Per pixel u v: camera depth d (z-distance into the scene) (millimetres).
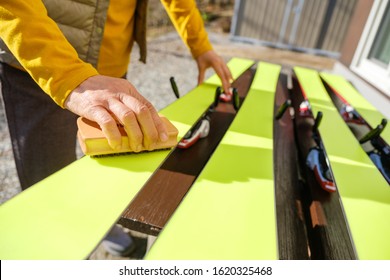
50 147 1063
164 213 736
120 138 610
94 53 967
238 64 2070
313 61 4746
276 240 544
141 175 667
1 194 1486
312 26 5309
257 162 803
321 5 5105
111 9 1006
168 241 519
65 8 862
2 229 500
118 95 610
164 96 2799
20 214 532
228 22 6520
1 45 884
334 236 757
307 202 952
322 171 989
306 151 1189
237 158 813
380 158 1017
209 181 695
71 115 1089
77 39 919
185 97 1248
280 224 841
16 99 982
